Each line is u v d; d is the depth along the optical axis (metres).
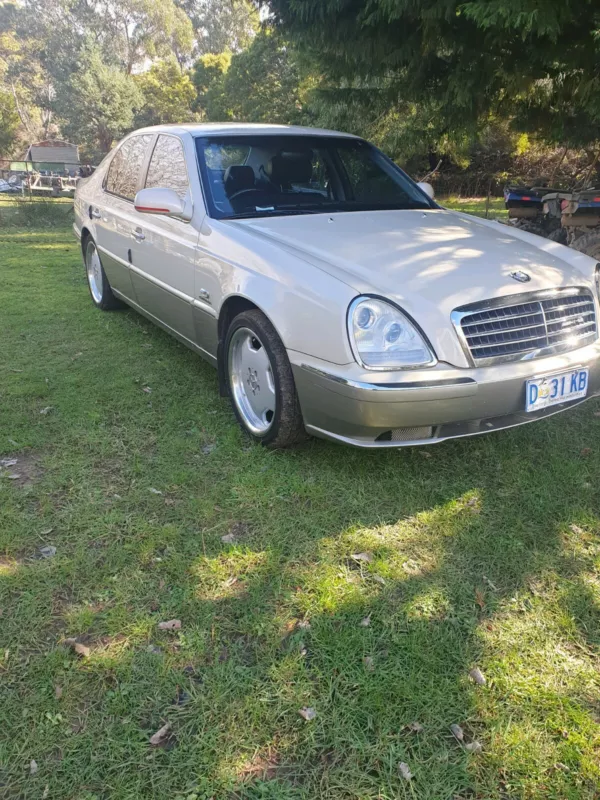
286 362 3.14
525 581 2.46
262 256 3.27
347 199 4.30
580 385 3.10
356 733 1.83
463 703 1.93
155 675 2.02
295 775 1.72
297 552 2.63
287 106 27.55
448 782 1.70
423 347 2.77
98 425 3.76
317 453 3.40
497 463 3.33
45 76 63.00
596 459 3.37
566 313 3.10
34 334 5.55
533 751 1.78
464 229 3.78
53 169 37.44
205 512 2.89
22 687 1.97
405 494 3.05
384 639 2.18
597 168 8.84
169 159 4.41
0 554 2.60
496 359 2.85
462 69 5.93
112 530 2.75
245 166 4.10
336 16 5.57
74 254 10.27
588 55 5.18
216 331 3.69
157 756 1.76
